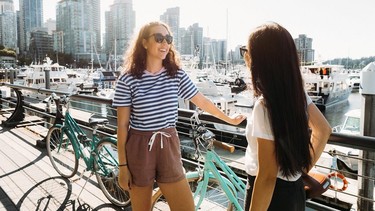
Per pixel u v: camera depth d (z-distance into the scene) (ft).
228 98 69.67
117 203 11.49
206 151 8.23
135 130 7.11
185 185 7.46
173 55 7.34
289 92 4.40
